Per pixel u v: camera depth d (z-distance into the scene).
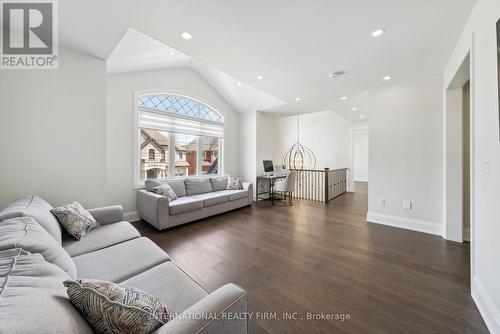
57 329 0.56
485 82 1.48
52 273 0.89
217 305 0.84
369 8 1.75
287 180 5.13
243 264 2.27
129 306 0.75
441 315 1.53
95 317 0.72
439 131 3.03
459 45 2.18
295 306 1.64
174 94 4.46
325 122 7.27
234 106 5.68
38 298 0.64
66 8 1.76
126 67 3.44
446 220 2.89
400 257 2.41
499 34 1.24
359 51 2.44
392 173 3.43
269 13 1.82
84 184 2.53
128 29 2.20
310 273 2.09
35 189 2.22
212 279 1.99
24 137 2.15
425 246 2.68
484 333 1.38
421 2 1.67
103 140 2.67
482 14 1.53
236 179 5.11
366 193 6.66
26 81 2.16
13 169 2.10
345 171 6.86
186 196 4.23
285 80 3.31
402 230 3.27
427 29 2.02
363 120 6.49
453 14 1.79
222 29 2.05
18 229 1.19
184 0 1.66
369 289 1.84
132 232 2.08
